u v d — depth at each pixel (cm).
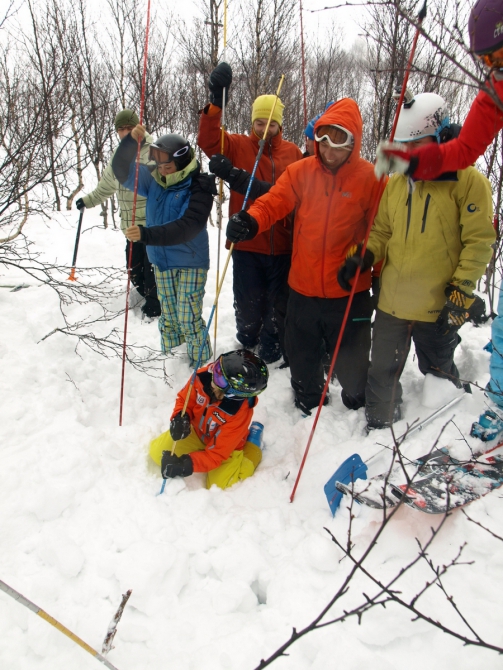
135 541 211
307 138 290
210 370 266
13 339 349
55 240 625
